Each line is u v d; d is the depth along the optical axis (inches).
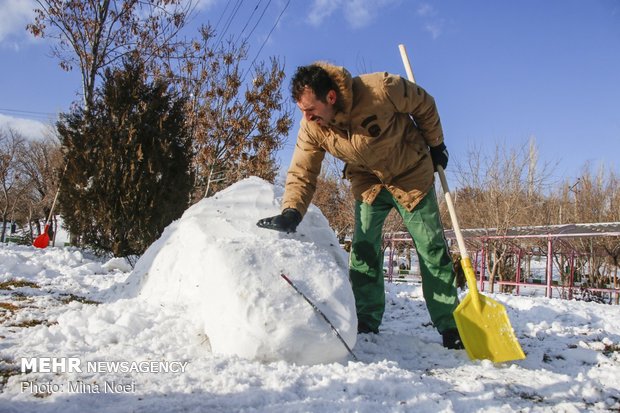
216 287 106.6
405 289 241.3
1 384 82.4
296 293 104.8
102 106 331.3
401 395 87.0
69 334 114.7
